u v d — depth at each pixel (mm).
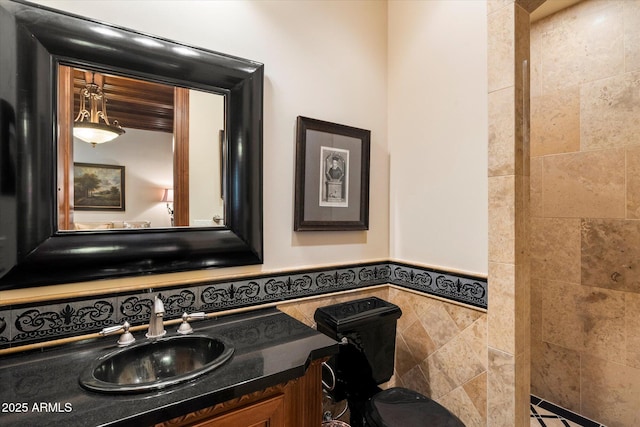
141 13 1171
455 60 1515
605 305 1862
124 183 1133
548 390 2109
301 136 1529
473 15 1435
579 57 1936
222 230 1313
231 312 1358
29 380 850
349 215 1707
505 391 1280
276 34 1481
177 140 1227
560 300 2049
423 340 1651
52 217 1008
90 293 1081
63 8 1041
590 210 1913
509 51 1277
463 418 1449
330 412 1592
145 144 1173
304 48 1569
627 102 1762
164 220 1202
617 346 1821
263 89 1430
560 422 1921
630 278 1771
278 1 1490
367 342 1437
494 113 1329
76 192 1053
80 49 1039
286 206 1516
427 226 1653
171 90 1219
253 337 1145
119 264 1109
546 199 2104
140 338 1100
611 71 1813
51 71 1005
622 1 1768
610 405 1848
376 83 1843
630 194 1764
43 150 989
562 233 2033
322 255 1636
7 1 941
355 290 1739
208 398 787
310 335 1167
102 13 1104
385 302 1594
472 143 1440
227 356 969
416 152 1717
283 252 1507
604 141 1849
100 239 1073
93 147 1083
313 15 1603
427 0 1657
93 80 1083
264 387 872
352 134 1717
